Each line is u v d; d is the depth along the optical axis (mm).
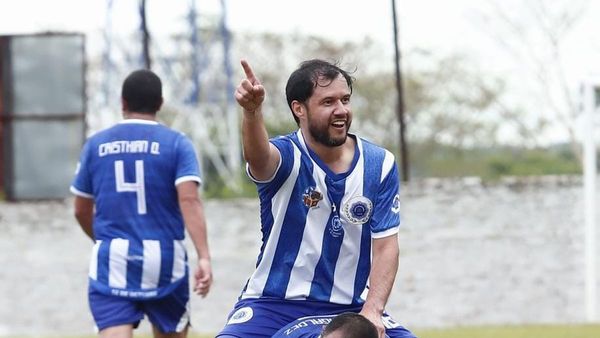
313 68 15305
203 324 50375
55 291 51594
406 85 104125
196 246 20688
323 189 15539
